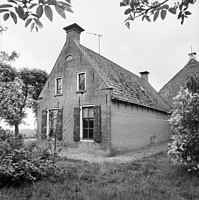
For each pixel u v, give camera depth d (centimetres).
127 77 1600
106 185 442
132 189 409
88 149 1084
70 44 1282
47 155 544
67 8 126
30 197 365
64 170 518
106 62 1454
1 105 627
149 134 1492
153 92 2031
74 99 1197
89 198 364
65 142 1195
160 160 761
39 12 126
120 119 1120
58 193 381
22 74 1761
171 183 453
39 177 470
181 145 534
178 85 2222
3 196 356
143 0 174
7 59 870
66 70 1273
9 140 517
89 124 1120
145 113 1449
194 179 473
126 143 1158
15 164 425
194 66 2247
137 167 629
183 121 554
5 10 128
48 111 1335
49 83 1360
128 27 202
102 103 1062
